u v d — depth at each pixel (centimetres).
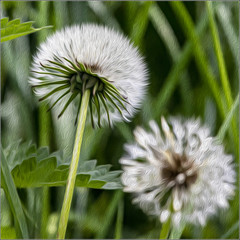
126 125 65
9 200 46
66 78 46
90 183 45
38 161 46
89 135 59
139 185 44
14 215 46
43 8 64
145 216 66
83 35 46
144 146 45
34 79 47
